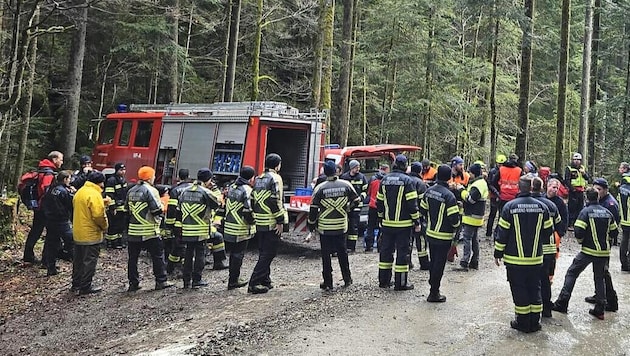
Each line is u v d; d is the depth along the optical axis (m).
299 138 12.63
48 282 10.26
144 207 9.39
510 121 26.28
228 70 20.09
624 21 19.59
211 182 9.52
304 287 8.84
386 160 13.35
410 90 23.06
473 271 9.88
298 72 28.23
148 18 20.66
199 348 5.99
